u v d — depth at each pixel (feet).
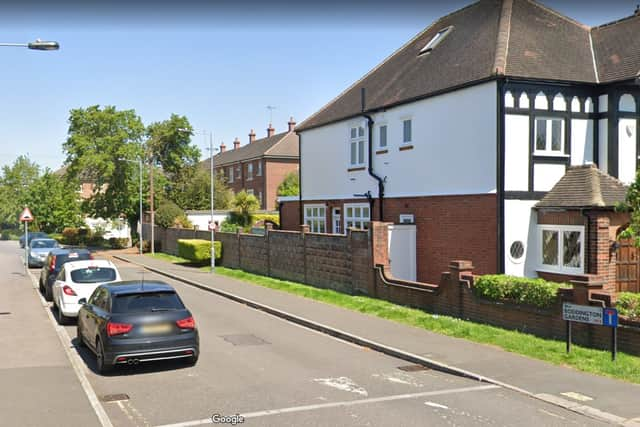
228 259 94.17
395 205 70.90
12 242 223.10
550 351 33.76
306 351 37.42
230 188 205.77
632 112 57.88
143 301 32.53
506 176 54.85
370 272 56.24
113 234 204.54
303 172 96.63
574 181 53.88
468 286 43.68
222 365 33.60
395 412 24.75
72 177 157.28
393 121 71.41
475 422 23.38
